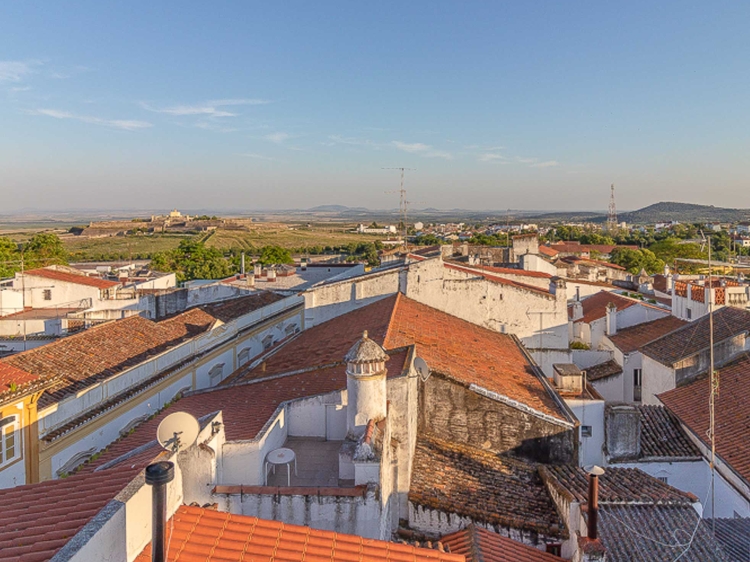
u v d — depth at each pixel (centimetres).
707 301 3406
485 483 1678
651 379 2961
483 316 3177
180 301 4844
